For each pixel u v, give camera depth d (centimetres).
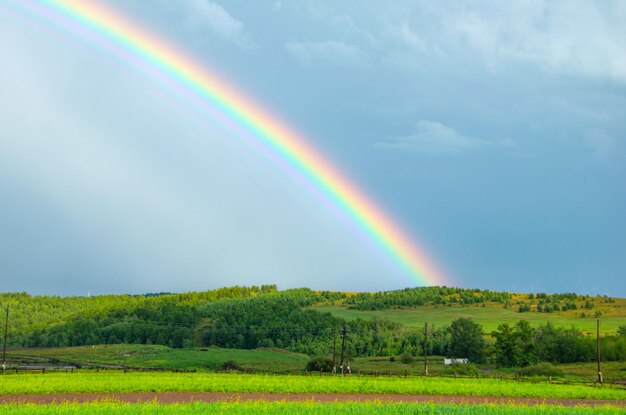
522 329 16712
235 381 8094
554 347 16788
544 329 17675
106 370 10712
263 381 8212
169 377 8706
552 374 12850
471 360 18225
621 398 7456
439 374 12662
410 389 7494
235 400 6156
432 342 19400
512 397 7306
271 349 18350
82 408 4881
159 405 5159
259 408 4975
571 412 5088
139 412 4675
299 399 6400
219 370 12875
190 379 8262
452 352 18888
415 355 19150
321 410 4900
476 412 4956
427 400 6556
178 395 6738
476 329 18738
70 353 17175
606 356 16412
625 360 16312
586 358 16438
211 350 17275
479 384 8519
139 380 7906
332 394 7119
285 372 11756
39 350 18250
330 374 11469
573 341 16688
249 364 14975
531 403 6600
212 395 6788
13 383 7244
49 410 4725
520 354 16375
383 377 10306
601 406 5784
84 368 11456
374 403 5459
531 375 12988
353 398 6631
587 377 12838
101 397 6375
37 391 6712
